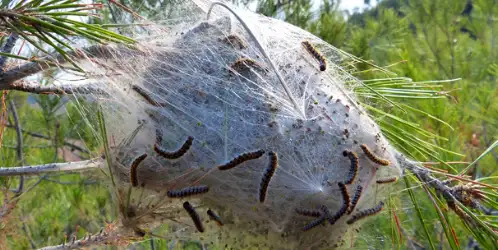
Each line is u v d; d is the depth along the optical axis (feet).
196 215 1.86
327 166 1.91
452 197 1.93
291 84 1.99
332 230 1.93
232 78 1.96
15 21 1.54
